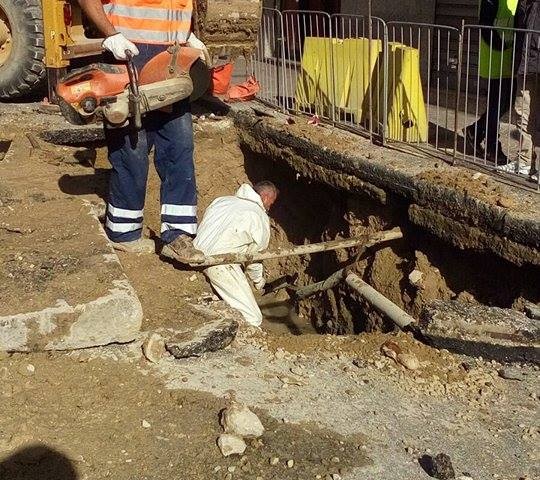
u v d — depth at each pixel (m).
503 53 6.04
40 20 8.52
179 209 5.32
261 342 4.44
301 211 7.79
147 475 3.22
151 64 4.73
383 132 6.83
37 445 3.35
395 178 6.03
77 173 6.67
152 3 4.74
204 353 4.23
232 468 3.27
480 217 5.30
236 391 3.87
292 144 7.29
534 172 6.08
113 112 4.60
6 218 5.36
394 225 6.25
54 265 4.56
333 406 3.81
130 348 4.17
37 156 7.11
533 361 4.32
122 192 5.31
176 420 3.60
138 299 4.33
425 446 3.53
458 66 6.06
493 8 6.35
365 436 3.57
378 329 6.08
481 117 6.81
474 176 5.80
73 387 3.79
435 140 7.41
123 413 3.63
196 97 5.29
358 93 7.48
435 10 10.45
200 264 5.28
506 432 3.68
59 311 4.00
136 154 5.16
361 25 11.27
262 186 6.29
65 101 4.60
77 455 3.31
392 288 6.14
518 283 5.25
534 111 6.18
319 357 4.32
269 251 5.68
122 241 5.48
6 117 8.19
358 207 6.62
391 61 6.93
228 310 4.75
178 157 5.22
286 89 8.69
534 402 3.96
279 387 3.96
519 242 5.05
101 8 4.54
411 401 3.91
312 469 3.30
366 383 4.06
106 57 4.86
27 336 3.95
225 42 7.25
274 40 8.88
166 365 4.07
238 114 8.20
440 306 4.72
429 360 4.33
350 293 6.51
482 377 4.17
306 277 7.46
